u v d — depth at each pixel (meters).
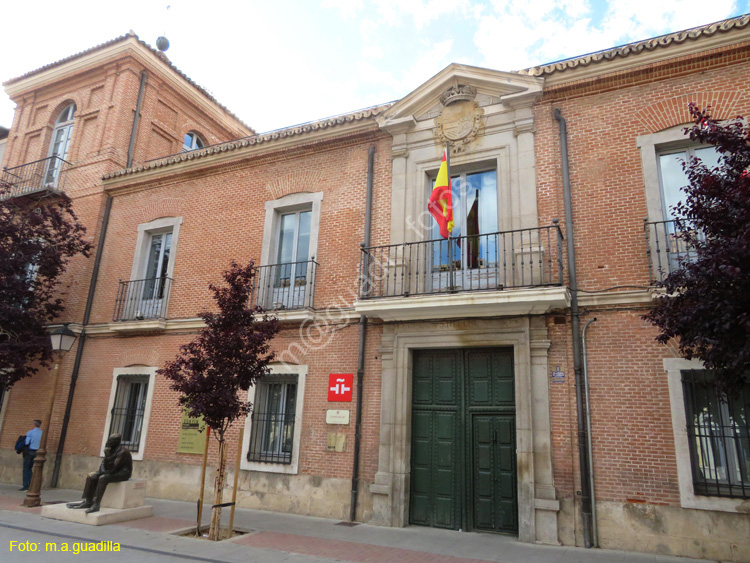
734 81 8.27
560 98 9.42
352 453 9.27
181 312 11.92
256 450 10.28
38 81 16.39
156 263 13.07
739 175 5.57
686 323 5.45
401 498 8.66
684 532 7.03
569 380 8.10
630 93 8.94
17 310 11.88
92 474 8.73
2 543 6.97
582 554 6.99
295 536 7.72
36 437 11.95
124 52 15.22
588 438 7.76
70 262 13.59
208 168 12.65
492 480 8.43
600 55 8.95
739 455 7.12
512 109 9.70
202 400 7.39
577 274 8.52
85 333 12.87
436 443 8.95
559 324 8.39
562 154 9.09
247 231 11.74
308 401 9.93
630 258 8.23
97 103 15.32
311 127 11.30
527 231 8.91
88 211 13.91
